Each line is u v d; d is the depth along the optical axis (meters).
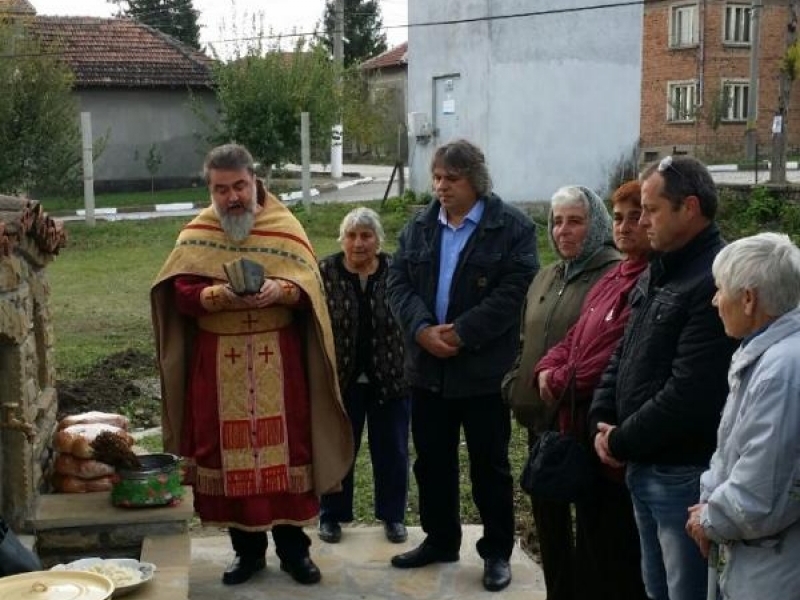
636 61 21.16
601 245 4.56
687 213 3.62
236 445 4.91
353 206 21.84
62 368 9.77
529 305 4.76
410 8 22.38
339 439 5.08
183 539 4.72
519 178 20.56
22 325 4.69
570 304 4.54
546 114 20.58
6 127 19.78
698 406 3.51
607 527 4.18
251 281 4.64
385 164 42.25
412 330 4.94
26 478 4.67
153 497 4.76
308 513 5.05
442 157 4.90
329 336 5.00
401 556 5.34
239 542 5.17
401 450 5.66
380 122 33.97
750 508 3.02
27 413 4.75
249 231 4.95
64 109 20.52
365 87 35.53
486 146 20.41
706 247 3.65
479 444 5.04
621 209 4.12
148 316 12.62
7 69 19.61
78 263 16.81
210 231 4.98
